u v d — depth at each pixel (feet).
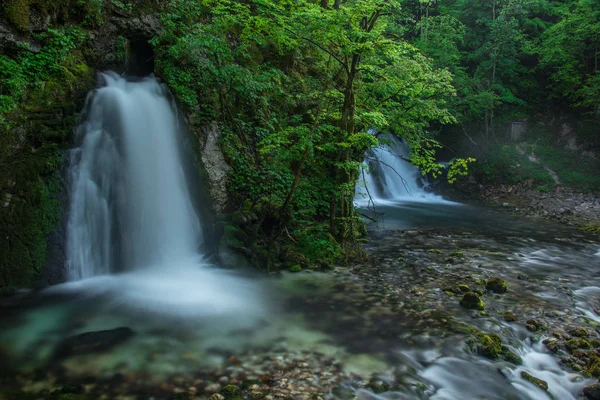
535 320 22.31
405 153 74.43
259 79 35.83
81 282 24.79
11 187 22.49
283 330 20.56
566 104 82.94
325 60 40.29
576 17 71.97
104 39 31.94
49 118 25.85
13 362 16.74
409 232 44.78
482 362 18.33
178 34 34.96
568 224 52.42
